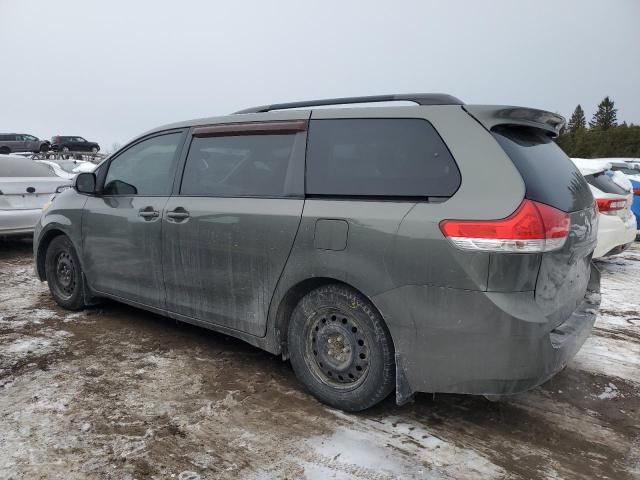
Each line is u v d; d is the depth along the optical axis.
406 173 2.80
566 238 2.64
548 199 2.58
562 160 3.10
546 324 2.51
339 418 2.98
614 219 6.25
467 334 2.53
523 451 2.69
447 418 3.00
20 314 4.86
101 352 3.93
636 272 6.95
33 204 7.65
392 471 2.50
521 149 2.72
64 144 42.16
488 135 2.66
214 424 2.91
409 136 2.86
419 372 2.68
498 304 2.45
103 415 2.98
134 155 4.25
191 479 2.43
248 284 3.34
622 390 3.39
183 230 3.66
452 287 2.54
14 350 3.96
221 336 4.30
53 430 2.82
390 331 2.74
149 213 3.90
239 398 3.21
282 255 3.13
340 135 3.10
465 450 2.69
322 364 3.11
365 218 2.80
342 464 2.55
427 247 2.59
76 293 4.79
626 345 4.18
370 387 2.89
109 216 4.25
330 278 2.95
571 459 2.62
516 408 3.13
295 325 3.18
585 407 3.16
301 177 3.17
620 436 2.84
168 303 3.89
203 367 3.67
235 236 3.36
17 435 2.76
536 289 2.52
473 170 2.61
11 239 9.44
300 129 3.26
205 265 3.56
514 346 2.46
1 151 38.78
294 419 2.97
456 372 2.59
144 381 3.44
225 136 3.64
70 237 4.64
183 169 3.84
